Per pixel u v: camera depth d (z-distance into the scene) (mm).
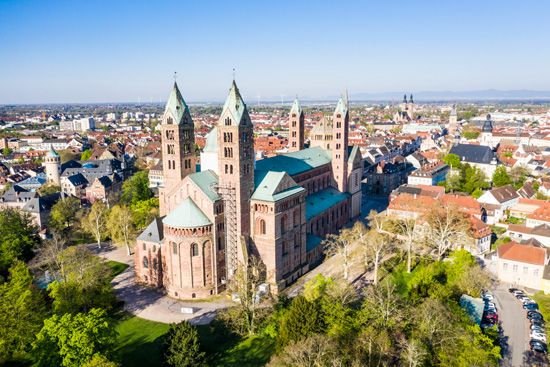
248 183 114875
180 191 116562
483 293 114812
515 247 124062
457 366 74938
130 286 120938
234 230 114562
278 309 98688
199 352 82375
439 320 80875
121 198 186500
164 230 111875
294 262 123812
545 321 97125
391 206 167125
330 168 171500
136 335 96125
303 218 125812
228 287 114375
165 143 125250
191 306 108688
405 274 123562
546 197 194875
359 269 129000
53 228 158750
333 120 168000
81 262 106812
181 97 124062
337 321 83125
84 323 75625
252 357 87438
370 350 75312
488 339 81625
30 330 84125
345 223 172875
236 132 108938
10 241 128375
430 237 131625
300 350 71062
